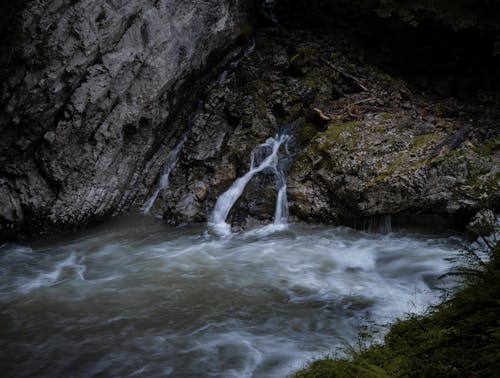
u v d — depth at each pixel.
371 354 4.29
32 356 5.73
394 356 4.04
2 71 9.01
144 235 9.50
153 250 8.80
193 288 7.33
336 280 7.48
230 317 6.49
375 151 9.23
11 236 9.28
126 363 5.53
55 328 6.33
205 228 9.69
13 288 7.52
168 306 6.83
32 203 9.25
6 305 6.97
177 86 10.84
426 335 4.04
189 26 10.77
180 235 9.44
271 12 14.32
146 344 5.91
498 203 8.25
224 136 11.24
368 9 13.30
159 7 10.23
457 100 11.35
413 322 4.50
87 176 9.62
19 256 8.73
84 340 6.04
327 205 9.44
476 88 11.77
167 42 10.27
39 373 5.39
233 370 5.30
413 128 9.78
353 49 12.79
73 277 7.86
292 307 6.70
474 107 10.96
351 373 3.98
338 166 9.32
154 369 5.39
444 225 8.70
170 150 11.38
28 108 8.94
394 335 4.47
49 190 9.40
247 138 11.02
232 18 12.16
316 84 11.73
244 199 10.02
